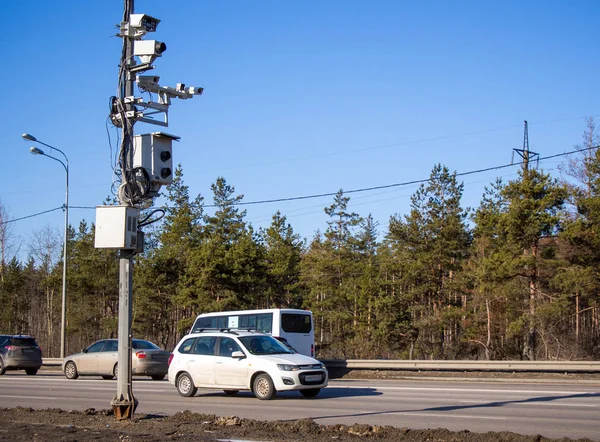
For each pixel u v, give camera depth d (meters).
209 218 57.41
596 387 20.64
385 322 48.25
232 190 58.97
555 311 36.44
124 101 12.30
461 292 49.41
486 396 17.38
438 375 26.58
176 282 54.00
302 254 76.38
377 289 50.94
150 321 54.38
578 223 35.84
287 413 14.23
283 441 10.10
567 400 16.14
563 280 36.16
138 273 53.38
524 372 25.58
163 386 22.14
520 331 39.88
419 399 16.77
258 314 25.59
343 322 54.75
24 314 72.25
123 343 12.52
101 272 59.62
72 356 26.75
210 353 17.95
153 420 12.46
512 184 39.62
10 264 67.31
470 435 10.30
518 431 11.31
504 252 39.66
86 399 18.20
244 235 55.69
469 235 51.69
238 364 17.20
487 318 46.84
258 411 14.64
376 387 20.89
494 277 38.88
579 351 41.97
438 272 50.88
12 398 18.58
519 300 42.47
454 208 51.25
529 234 38.22
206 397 17.98
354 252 63.62
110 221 12.06
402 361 27.19
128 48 12.37
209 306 46.97
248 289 51.53
